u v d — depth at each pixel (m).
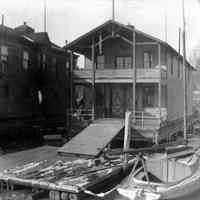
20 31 28.17
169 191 11.15
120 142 20.78
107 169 13.52
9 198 11.18
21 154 18.05
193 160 15.05
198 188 12.05
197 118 38.91
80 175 12.39
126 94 25.00
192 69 37.09
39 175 12.30
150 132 19.64
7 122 23.41
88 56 25.53
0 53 22.95
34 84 27.69
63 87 32.97
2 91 23.09
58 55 32.03
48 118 29.58
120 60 24.83
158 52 21.62
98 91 25.70
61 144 22.14
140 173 13.30
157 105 23.95
